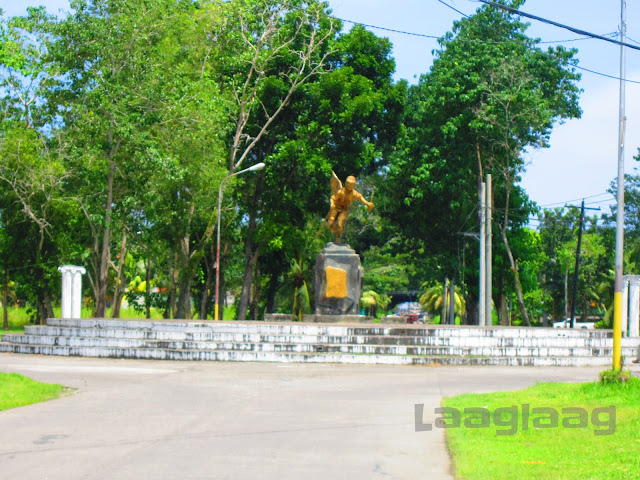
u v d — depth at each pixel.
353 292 28.86
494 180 43.22
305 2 42.38
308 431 10.91
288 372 19.56
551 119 40.94
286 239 42.41
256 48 40.56
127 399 14.27
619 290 14.91
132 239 41.16
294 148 40.12
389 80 44.62
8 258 42.62
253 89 41.19
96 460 9.02
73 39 34.22
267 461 9.02
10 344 25.31
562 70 43.28
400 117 44.09
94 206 37.81
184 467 8.68
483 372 20.14
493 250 44.28
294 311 49.09
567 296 65.06
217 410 12.91
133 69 34.91
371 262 67.00
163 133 36.50
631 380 13.72
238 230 44.47
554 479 7.88
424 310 72.94
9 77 39.22
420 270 63.22
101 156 36.12
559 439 10.01
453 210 41.78
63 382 16.88
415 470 8.62
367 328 24.55
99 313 36.97
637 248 54.78
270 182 41.62
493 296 45.66
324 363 22.11
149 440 10.22
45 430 10.94
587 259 63.50
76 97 35.88
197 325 24.84
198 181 36.97
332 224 29.30
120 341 24.08
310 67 41.66
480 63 40.28
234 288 60.59
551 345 24.58
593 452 9.18
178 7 41.16
